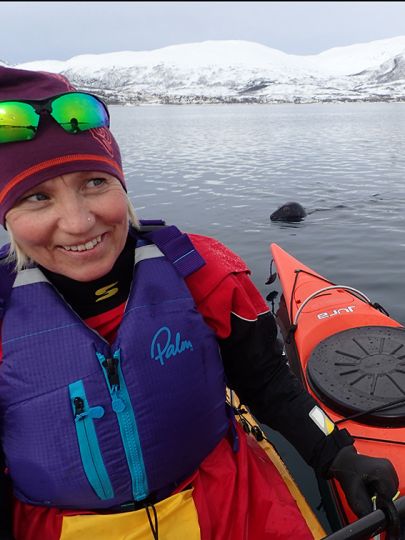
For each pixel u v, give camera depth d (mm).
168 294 666
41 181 559
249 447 818
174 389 633
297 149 7949
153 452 621
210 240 773
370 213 3600
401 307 2055
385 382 1088
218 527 667
